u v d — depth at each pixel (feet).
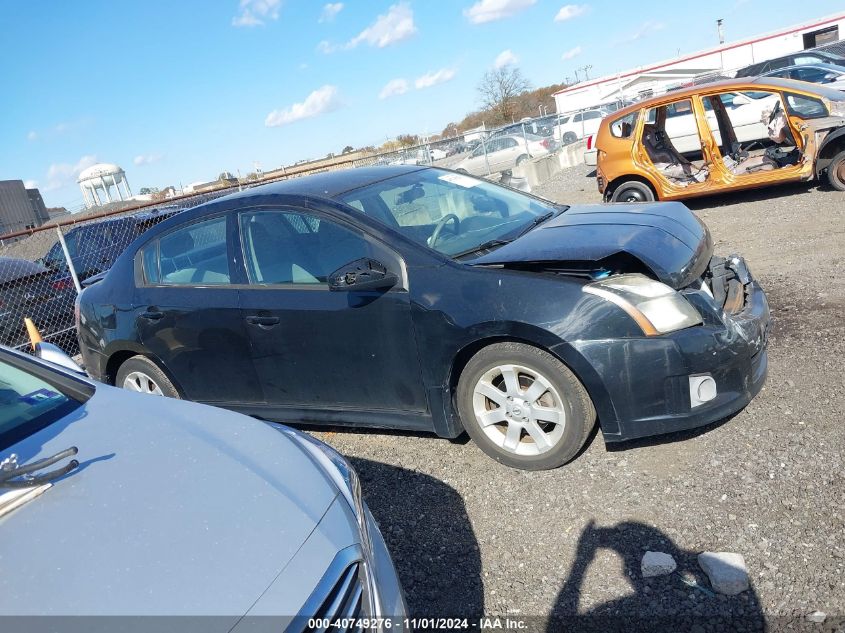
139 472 7.13
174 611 5.39
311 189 13.89
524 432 12.09
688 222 13.39
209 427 8.18
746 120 39.93
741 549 9.04
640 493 10.62
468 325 11.41
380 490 12.28
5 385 9.44
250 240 13.89
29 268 28.09
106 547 6.03
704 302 11.04
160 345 15.11
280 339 13.39
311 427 15.64
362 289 11.77
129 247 16.14
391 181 14.71
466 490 11.71
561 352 10.83
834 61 66.49
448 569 9.83
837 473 10.14
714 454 11.25
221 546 6.03
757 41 109.91
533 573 9.42
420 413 12.53
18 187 120.16
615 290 10.87
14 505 6.70
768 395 12.84
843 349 14.10
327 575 5.97
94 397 9.29
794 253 22.25
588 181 51.49
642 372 10.63
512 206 15.17
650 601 8.50
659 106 32.30
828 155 29.45
